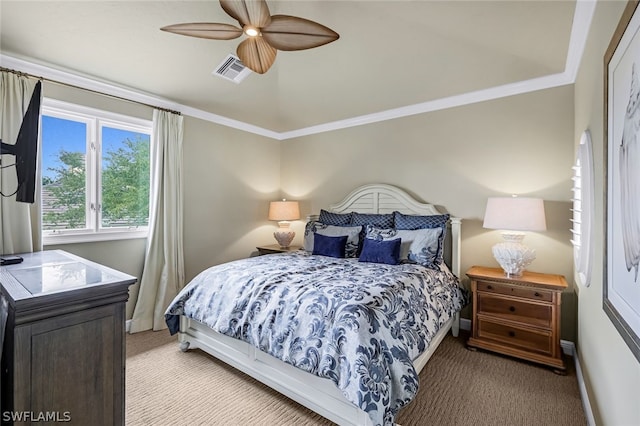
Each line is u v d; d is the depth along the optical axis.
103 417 1.22
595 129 1.67
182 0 2.16
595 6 1.72
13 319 1.03
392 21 2.36
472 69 2.76
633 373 1.02
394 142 3.69
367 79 3.13
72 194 2.76
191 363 2.40
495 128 3.03
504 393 2.03
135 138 3.18
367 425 1.50
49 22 2.13
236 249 4.12
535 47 2.36
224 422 1.75
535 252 2.80
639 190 0.89
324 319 1.71
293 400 1.93
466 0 2.04
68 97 2.66
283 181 4.75
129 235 3.09
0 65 2.30
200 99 3.41
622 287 1.05
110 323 1.24
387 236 3.02
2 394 1.08
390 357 1.57
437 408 1.88
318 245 3.30
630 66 0.97
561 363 2.27
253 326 1.96
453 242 3.10
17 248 2.30
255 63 2.21
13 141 2.31
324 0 2.24
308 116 4.04
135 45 2.49
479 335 2.66
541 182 2.80
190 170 3.59
